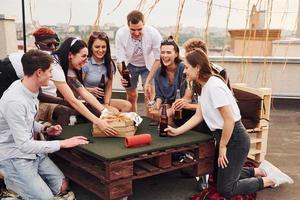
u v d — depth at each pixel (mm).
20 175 2307
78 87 2982
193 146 2479
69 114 3002
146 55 3965
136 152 2207
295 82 5621
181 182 2932
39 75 2230
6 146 2318
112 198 2176
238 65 5520
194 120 2631
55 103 3074
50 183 2498
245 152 2402
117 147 2293
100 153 2180
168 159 2395
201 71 2385
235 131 2367
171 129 2545
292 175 3117
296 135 4383
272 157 3588
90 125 2859
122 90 5730
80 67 2959
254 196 2625
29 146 2211
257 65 5539
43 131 2605
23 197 2361
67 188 2549
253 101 3248
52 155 2812
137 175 2271
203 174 2580
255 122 3264
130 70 4172
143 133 2629
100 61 3375
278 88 5656
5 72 2689
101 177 2205
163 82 3258
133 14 3736
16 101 2188
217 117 2418
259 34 5508
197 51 2412
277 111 5633
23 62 2234
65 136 2535
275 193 2764
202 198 2572
